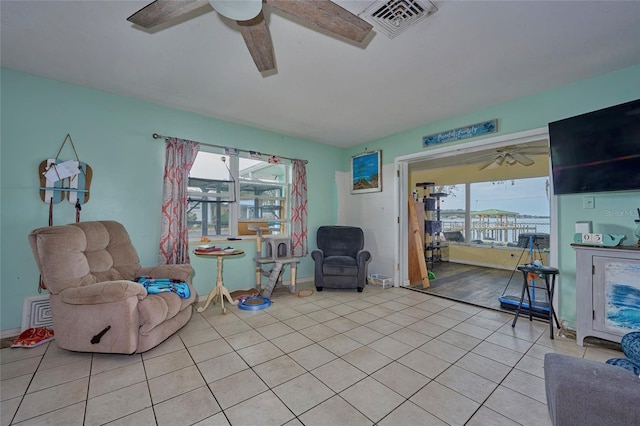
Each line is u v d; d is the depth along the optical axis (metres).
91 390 1.69
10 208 2.45
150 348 2.14
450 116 3.50
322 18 1.39
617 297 2.15
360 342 2.35
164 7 1.31
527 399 1.63
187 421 1.45
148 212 3.13
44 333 2.37
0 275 2.41
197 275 3.46
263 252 3.99
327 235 4.50
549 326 2.66
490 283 4.51
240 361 2.04
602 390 0.92
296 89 2.79
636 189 2.17
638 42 2.01
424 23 1.81
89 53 2.19
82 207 2.76
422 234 5.10
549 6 1.66
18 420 1.44
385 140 4.43
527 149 4.51
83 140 2.76
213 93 2.89
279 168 4.42
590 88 2.53
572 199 2.60
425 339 2.41
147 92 2.88
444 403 1.59
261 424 1.43
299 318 2.89
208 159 3.63
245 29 1.49
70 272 2.14
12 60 2.29
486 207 6.51
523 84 2.66
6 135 2.43
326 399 1.62
